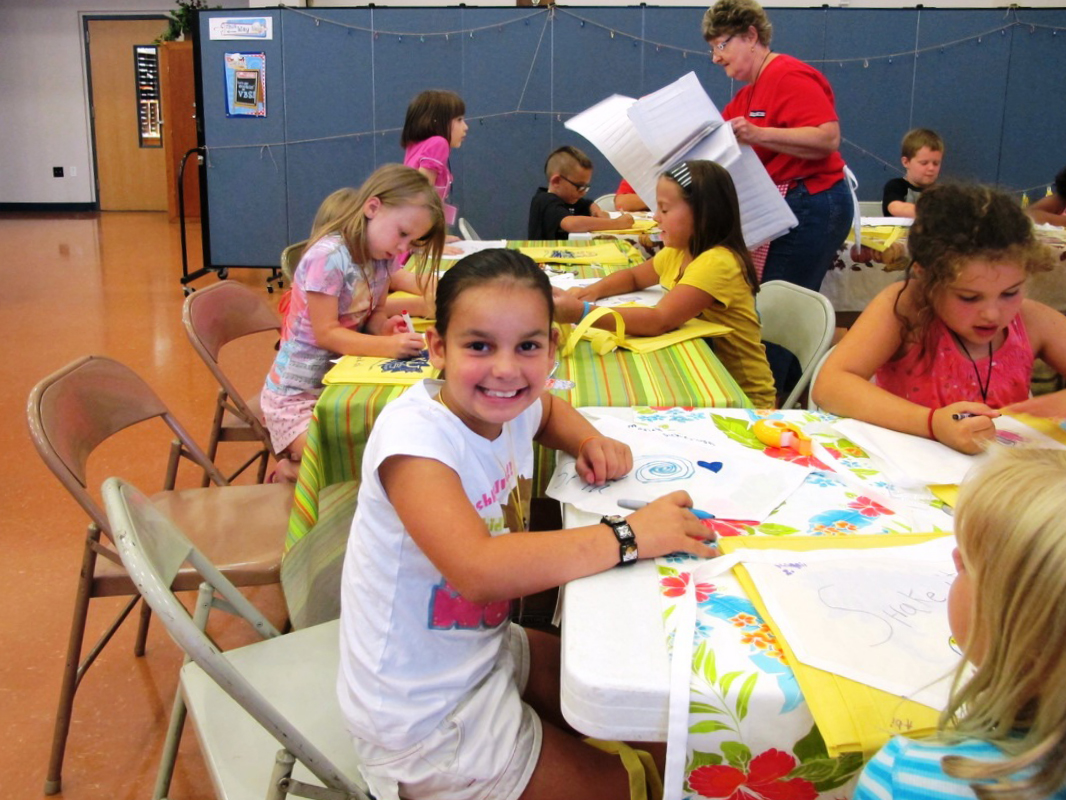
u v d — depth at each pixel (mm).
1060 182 4293
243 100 5867
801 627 763
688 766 723
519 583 857
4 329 5016
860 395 1310
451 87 5859
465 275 955
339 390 1479
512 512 1086
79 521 2674
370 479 965
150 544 1083
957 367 1470
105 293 6043
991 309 1330
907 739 617
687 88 2393
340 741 1104
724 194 2014
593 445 1111
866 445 1185
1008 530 547
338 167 5969
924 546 917
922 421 1224
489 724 959
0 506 2764
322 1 6750
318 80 5836
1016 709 556
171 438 3381
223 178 6004
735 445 1209
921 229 1373
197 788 1620
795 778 725
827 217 2789
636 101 2402
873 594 816
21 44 10133
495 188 6043
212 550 1591
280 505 1771
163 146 10430
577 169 4164
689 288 1923
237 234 6086
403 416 962
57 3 10023
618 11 5719
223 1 8906
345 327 1930
